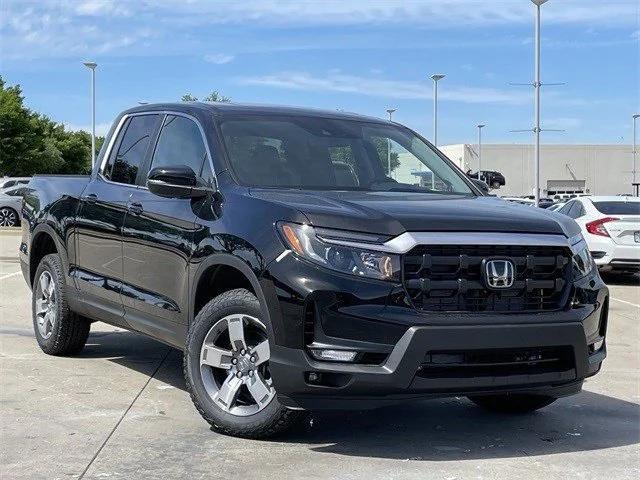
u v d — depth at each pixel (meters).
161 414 5.46
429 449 4.88
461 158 76.25
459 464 4.60
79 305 6.75
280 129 5.89
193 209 5.37
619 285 15.05
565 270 4.83
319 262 4.48
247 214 4.90
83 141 76.94
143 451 4.69
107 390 6.09
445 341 4.39
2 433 5.00
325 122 6.16
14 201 29.05
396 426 5.38
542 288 4.70
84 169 74.31
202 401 5.03
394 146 6.20
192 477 4.29
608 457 4.80
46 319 7.29
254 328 4.91
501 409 5.82
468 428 5.38
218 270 5.11
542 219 4.91
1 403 5.68
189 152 5.80
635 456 4.82
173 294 5.50
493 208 5.02
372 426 5.35
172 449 4.73
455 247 4.53
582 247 5.04
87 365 6.93
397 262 4.45
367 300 4.40
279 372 4.54
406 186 5.85
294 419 4.81
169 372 6.73
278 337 4.54
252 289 5.08
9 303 10.52
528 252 4.68
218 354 4.99
